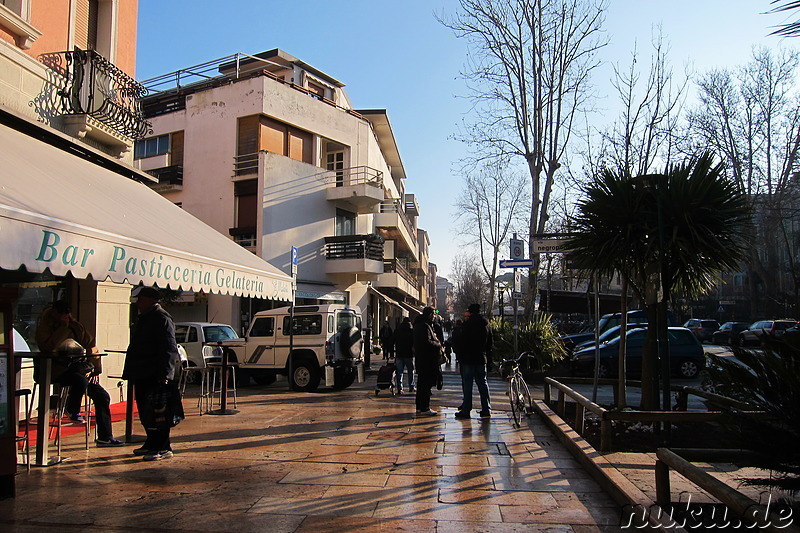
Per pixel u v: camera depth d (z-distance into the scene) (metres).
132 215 6.90
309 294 24.08
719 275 7.32
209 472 5.77
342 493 5.11
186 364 13.85
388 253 33.03
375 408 10.33
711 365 3.61
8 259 4.15
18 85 8.18
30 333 8.85
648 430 7.32
